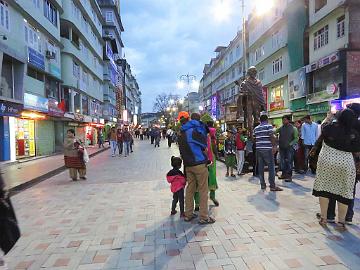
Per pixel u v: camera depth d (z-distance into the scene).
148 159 17.94
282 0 29.16
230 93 53.22
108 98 49.94
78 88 30.38
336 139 4.80
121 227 5.48
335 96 20.44
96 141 41.81
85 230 5.39
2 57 15.67
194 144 5.54
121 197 7.91
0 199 2.36
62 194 8.61
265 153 7.78
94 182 10.44
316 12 23.41
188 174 5.64
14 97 17.95
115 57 60.03
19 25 18.34
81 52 32.00
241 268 3.76
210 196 6.59
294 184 8.52
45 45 22.69
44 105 20.42
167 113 80.25
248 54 40.94
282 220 5.44
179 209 6.53
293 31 26.95
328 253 4.08
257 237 4.71
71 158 10.96
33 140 20.84
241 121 15.28
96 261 4.12
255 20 36.81
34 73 21.06
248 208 6.28
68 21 27.45
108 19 58.25
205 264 3.90
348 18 19.73
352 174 4.79
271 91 33.31
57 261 4.17
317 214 5.52
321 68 22.84
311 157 5.44
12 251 4.54
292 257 4.00
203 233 4.98
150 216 6.10
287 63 28.39
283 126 9.06
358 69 19.80
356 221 5.26
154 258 4.14
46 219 6.15
